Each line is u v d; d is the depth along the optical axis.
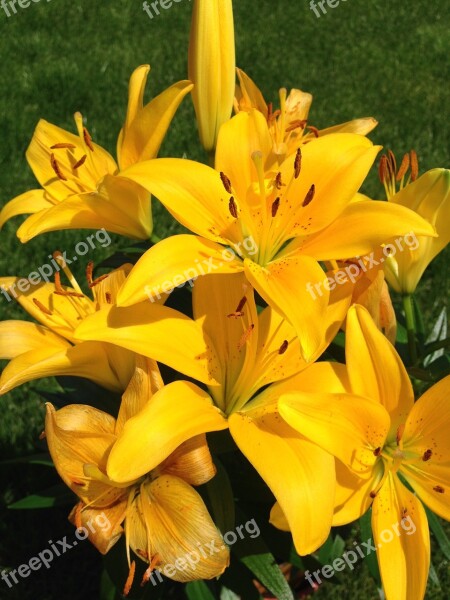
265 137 0.46
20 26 1.37
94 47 1.33
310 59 1.35
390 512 0.43
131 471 0.37
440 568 0.72
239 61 1.33
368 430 0.41
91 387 0.55
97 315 0.41
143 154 0.47
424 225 0.41
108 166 0.53
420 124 1.21
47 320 0.48
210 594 0.53
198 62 0.49
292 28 1.44
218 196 0.43
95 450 0.42
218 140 0.45
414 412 0.43
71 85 1.22
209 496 0.47
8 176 1.06
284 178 0.44
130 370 0.46
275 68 1.32
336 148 0.44
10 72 1.25
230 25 0.49
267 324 0.45
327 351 0.52
